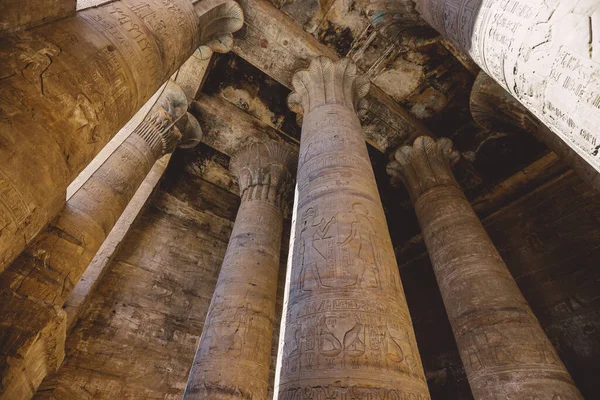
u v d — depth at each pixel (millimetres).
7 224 2672
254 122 10312
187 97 8961
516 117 7398
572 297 7938
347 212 3914
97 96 3475
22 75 2852
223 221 11641
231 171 10164
